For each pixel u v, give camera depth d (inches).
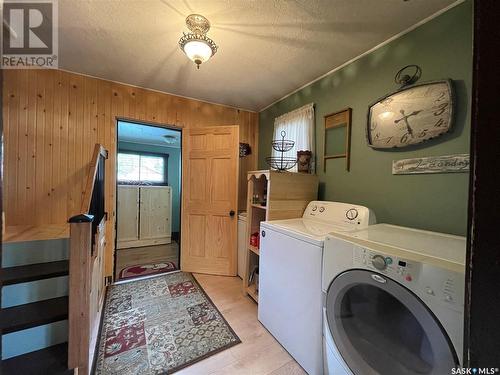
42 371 48.5
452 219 53.3
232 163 113.4
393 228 58.3
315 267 53.4
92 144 96.6
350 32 64.6
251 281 96.1
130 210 168.6
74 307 49.5
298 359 58.1
